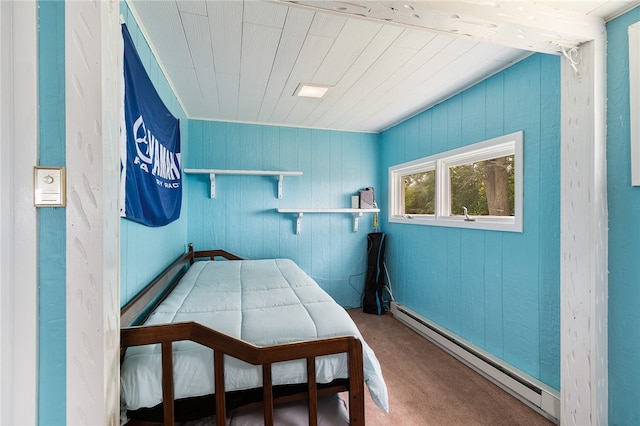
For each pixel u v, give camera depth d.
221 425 0.96
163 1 1.26
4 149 0.66
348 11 1.03
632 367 1.20
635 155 1.19
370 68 1.88
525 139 1.76
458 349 2.17
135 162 1.33
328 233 3.32
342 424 1.10
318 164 3.29
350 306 3.38
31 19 0.68
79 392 0.71
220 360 0.96
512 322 1.85
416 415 1.59
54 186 0.69
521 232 1.78
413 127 2.87
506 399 1.73
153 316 1.30
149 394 0.94
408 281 2.96
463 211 2.38
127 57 1.20
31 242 0.68
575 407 1.31
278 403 1.10
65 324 0.71
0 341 0.66
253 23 1.42
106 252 0.74
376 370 1.15
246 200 3.07
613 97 1.25
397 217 3.16
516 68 1.81
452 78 2.04
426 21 1.09
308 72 1.94
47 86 0.69
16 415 0.68
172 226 2.21
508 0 1.11
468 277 2.21
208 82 2.10
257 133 3.09
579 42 1.26
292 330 1.17
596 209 1.26
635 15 1.19
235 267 2.42
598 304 1.25
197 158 2.93
